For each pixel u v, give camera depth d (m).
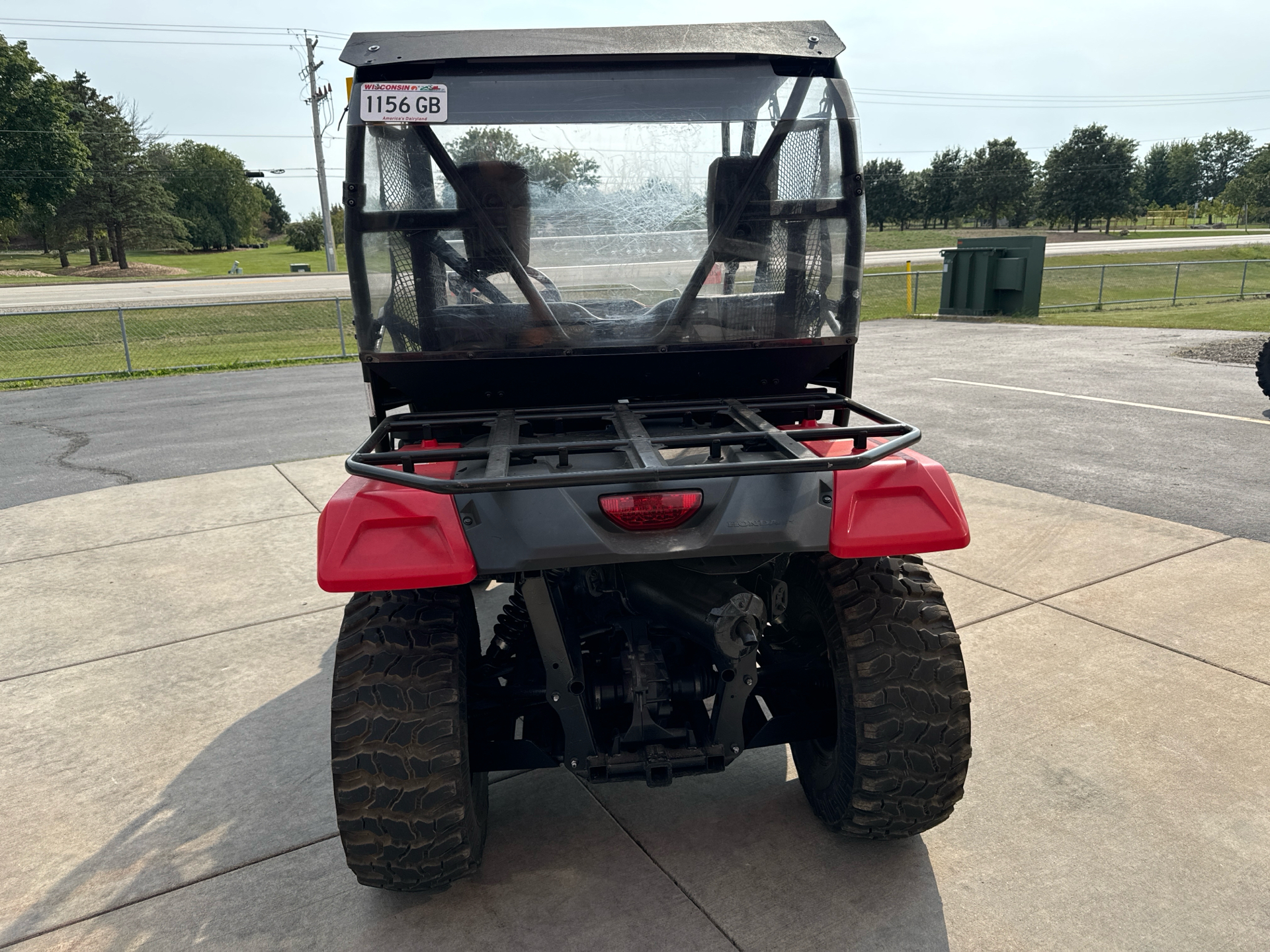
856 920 2.44
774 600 2.62
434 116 2.47
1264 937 2.32
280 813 3.05
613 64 2.48
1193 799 2.90
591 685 2.51
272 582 5.24
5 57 77.69
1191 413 8.85
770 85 2.56
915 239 76.25
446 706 2.23
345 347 19.12
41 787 3.24
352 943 2.43
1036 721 3.40
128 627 4.65
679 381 2.79
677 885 2.61
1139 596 4.46
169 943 2.46
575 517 2.13
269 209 161.38
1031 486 6.44
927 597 2.47
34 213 82.75
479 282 2.58
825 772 2.73
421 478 2.01
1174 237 83.44
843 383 2.93
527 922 2.48
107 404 12.26
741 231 2.63
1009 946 2.33
